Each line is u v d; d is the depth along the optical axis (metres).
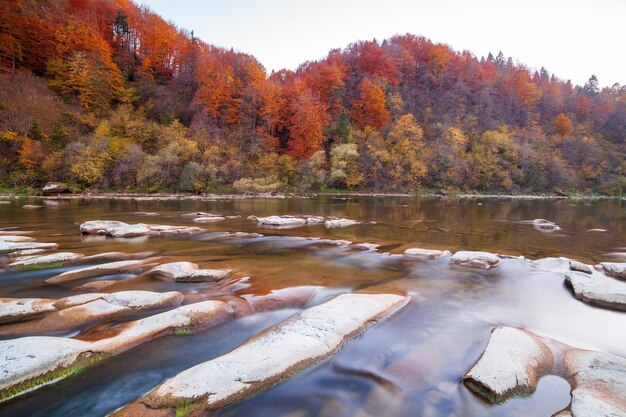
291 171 57.34
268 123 63.31
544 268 11.25
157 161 45.69
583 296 8.25
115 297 6.91
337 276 9.82
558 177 67.56
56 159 43.44
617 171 73.56
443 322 6.89
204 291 8.11
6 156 43.03
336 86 75.88
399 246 14.59
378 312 6.84
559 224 23.77
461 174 63.91
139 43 75.62
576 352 5.34
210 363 4.60
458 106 85.50
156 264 10.20
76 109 53.88
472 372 4.66
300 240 15.62
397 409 4.26
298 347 5.16
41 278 9.00
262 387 4.41
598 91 128.38
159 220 21.73
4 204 30.53
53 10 63.78
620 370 4.70
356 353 5.51
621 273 9.83
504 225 22.42
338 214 28.22
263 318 6.82
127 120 53.31
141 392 4.54
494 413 4.14
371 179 61.12
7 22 54.97
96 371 4.85
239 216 25.05
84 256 10.88
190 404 3.96
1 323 5.94
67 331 5.74
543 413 4.09
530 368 4.77
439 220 24.88
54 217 22.16
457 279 9.94
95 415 4.13
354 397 4.49
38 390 4.33
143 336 5.54
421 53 99.56
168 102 64.06
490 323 6.90
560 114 91.75
